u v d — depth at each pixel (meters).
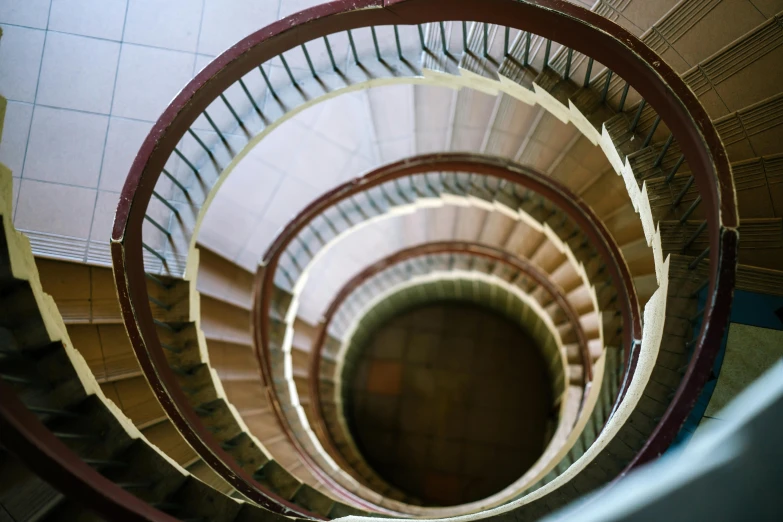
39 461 2.94
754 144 5.65
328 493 8.02
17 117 7.45
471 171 8.94
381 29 6.88
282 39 5.17
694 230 5.18
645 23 6.11
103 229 7.23
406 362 14.33
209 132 6.93
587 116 5.76
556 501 4.54
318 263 11.65
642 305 7.91
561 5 4.35
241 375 8.99
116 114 7.50
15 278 4.02
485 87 6.68
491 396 14.00
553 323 11.26
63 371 4.35
